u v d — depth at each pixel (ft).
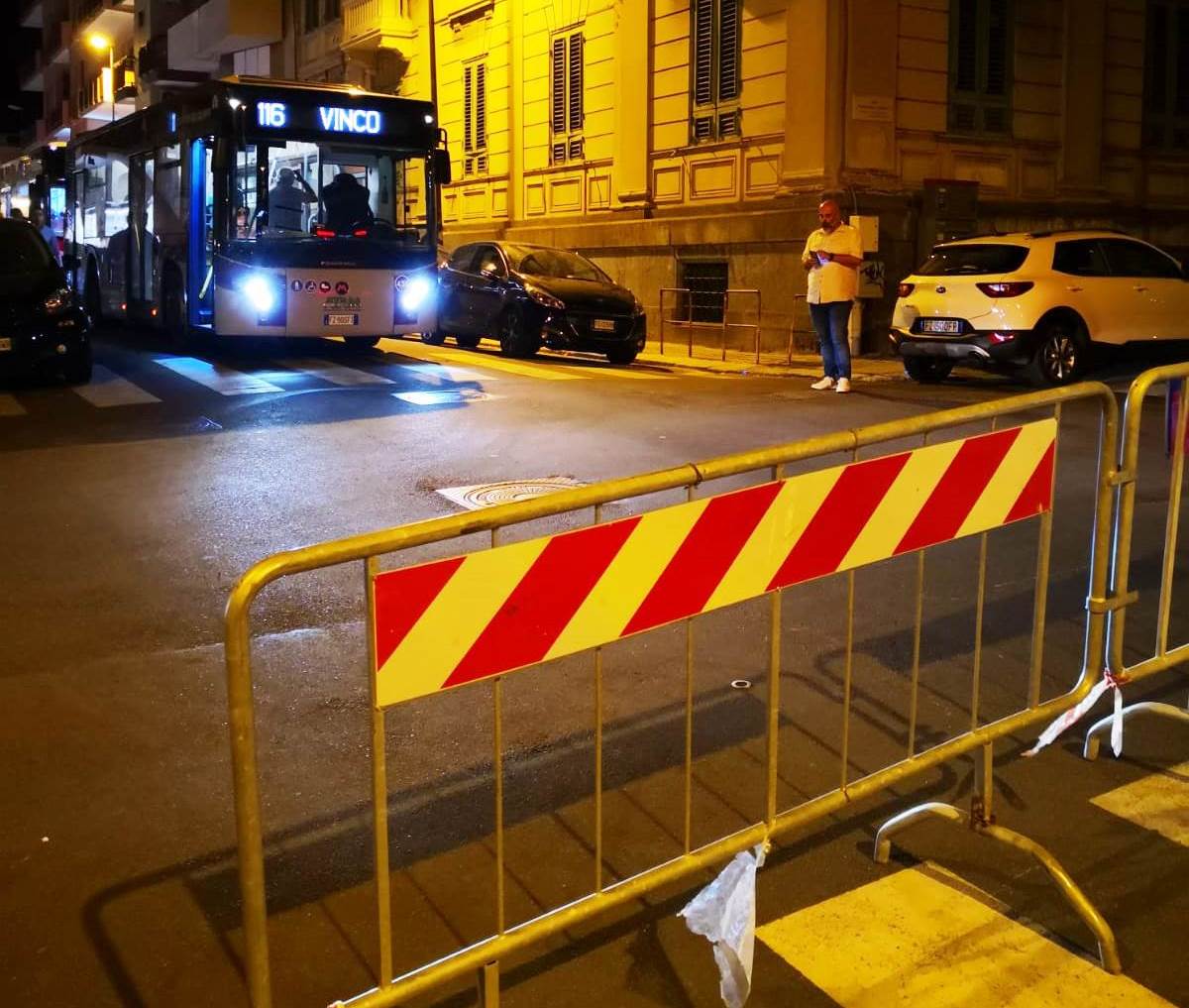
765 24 62.54
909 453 12.71
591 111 76.33
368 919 11.78
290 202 50.42
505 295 56.85
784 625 19.81
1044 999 10.60
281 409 39.32
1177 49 68.90
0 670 18.07
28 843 13.19
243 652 8.66
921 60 61.11
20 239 46.29
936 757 12.75
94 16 178.40
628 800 14.06
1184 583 21.86
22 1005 10.50
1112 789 14.44
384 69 101.19
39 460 31.89
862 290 58.34
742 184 64.95
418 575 9.41
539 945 11.32
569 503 10.19
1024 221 64.75
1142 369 50.39
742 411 39.75
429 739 15.74
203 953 11.25
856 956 11.16
